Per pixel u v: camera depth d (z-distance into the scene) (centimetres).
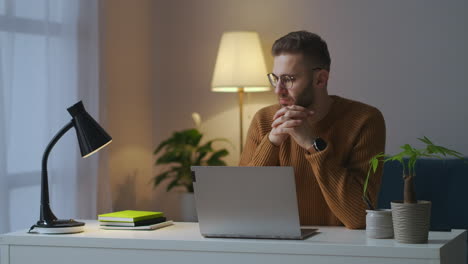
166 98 407
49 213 195
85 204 314
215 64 398
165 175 366
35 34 285
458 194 308
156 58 408
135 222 192
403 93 359
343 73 370
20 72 277
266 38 387
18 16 276
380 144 200
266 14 386
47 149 195
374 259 154
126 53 377
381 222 166
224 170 167
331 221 203
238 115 394
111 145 362
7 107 268
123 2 374
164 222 200
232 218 170
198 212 174
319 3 375
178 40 405
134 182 386
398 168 320
